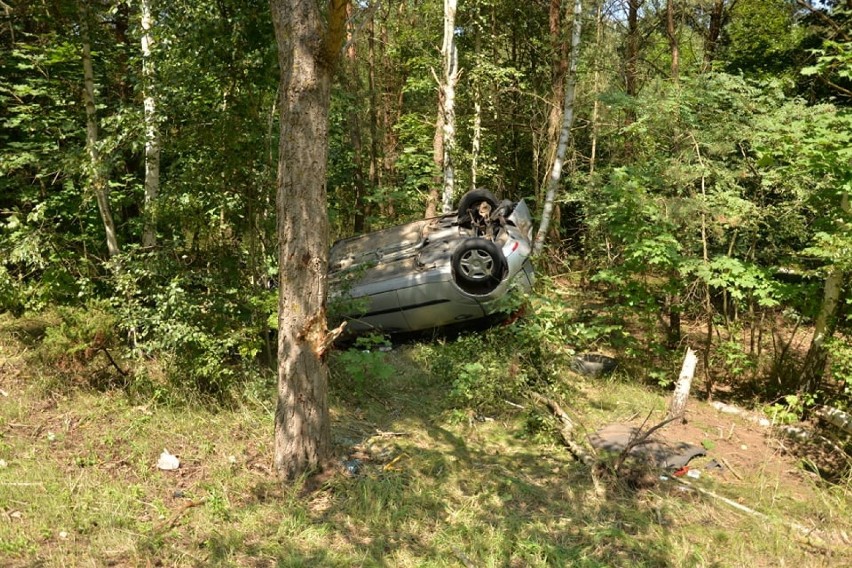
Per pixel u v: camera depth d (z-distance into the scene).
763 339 10.14
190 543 4.30
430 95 17.30
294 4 4.87
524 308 8.19
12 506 4.42
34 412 5.70
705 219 8.52
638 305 9.36
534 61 16.36
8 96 8.91
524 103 16.22
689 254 8.66
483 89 14.51
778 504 5.53
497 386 7.09
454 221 9.56
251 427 5.97
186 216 6.88
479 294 7.98
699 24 14.95
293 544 4.37
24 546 4.01
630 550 4.58
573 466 5.90
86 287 6.66
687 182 8.47
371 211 15.37
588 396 7.74
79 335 6.07
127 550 4.12
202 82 6.47
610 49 12.84
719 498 5.44
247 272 7.30
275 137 7.00
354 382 7.21
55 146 8.09
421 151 15.20
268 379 6.62
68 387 6.12
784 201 8.64
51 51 7.15
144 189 8.00
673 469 5.98
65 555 3.99
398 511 4.84
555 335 7.53
